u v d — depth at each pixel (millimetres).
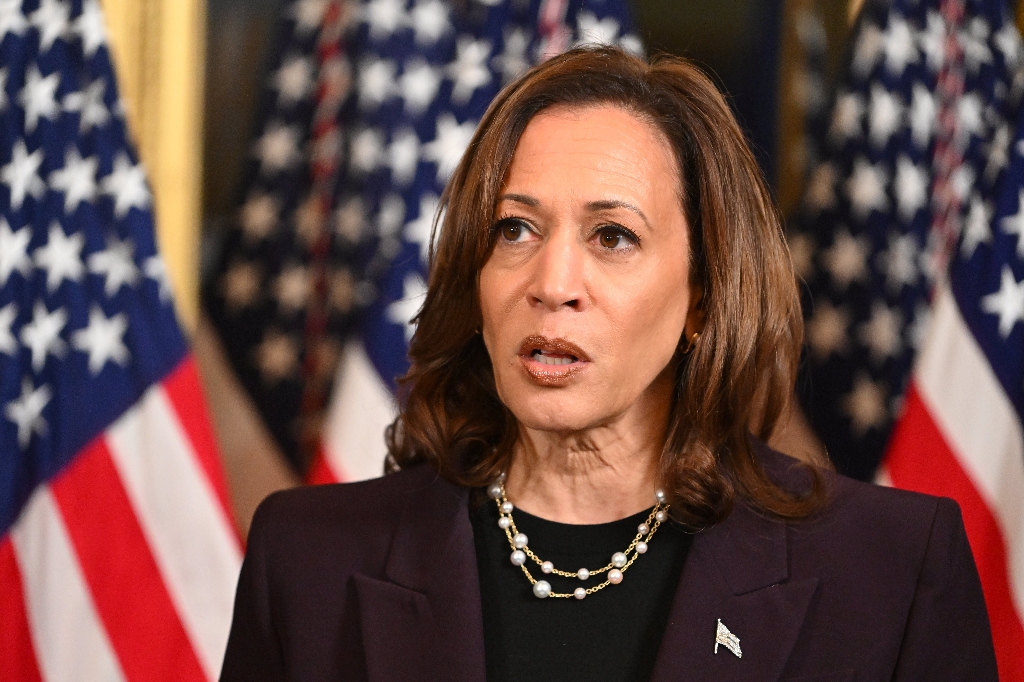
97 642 7039
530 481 3939
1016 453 6496
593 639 3643
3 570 7082
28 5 7543
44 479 7141
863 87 7738
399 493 4172
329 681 3771
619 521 3848
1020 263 6621
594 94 3695
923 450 6633
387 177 7742
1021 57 7492
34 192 7324
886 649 3592
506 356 3576
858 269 7750
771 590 3631
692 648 3484
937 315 6789
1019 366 6562
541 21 7727
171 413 7289
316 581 3936
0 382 7121
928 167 7648
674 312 3701
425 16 7887
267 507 4219
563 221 3537
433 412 4145
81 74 7512
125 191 7473
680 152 3740
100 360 7250
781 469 4070
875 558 3734
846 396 7727
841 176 7797
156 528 7195
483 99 7684
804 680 3510
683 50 8023
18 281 7242
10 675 7043
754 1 8023
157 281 7457
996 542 6445
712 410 3818
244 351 8375
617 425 3809
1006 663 6281
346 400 7359
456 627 3631
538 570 3822
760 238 3922
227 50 8375
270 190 8383
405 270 7434
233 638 4109
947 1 7680
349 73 8211
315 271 8289
